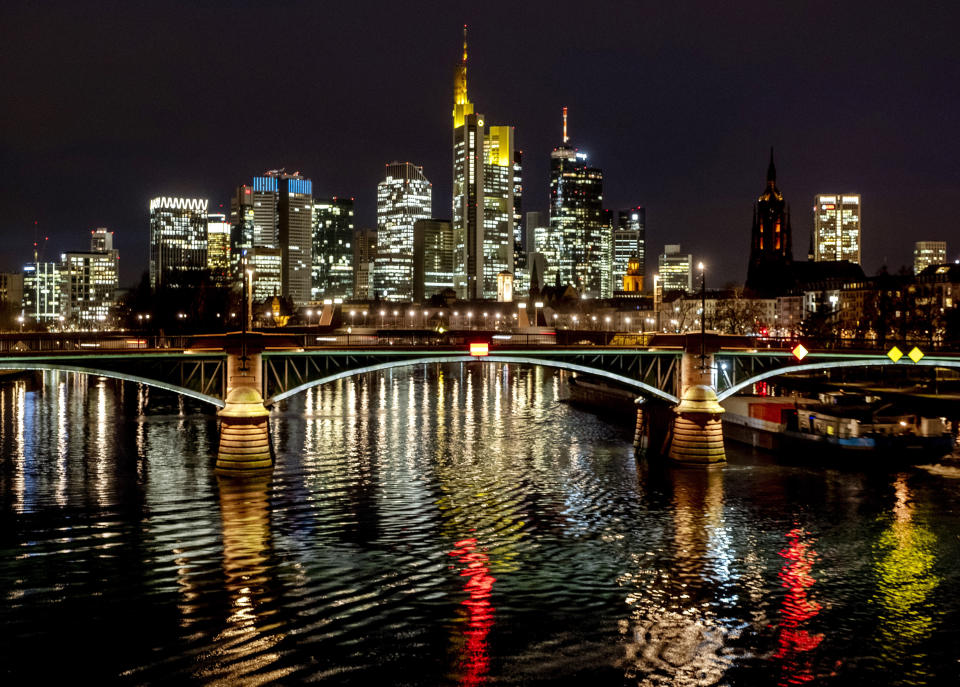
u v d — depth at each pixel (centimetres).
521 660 4666
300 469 9169
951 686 4456
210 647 4744
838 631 5094
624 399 14512
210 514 7269
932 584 5841
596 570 6050
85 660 4578
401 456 10075
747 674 4566
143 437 11262
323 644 4819
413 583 5741
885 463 9594
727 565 6178
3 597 5397
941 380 16200
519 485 8538
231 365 8875
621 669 4588
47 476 8662
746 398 12631
